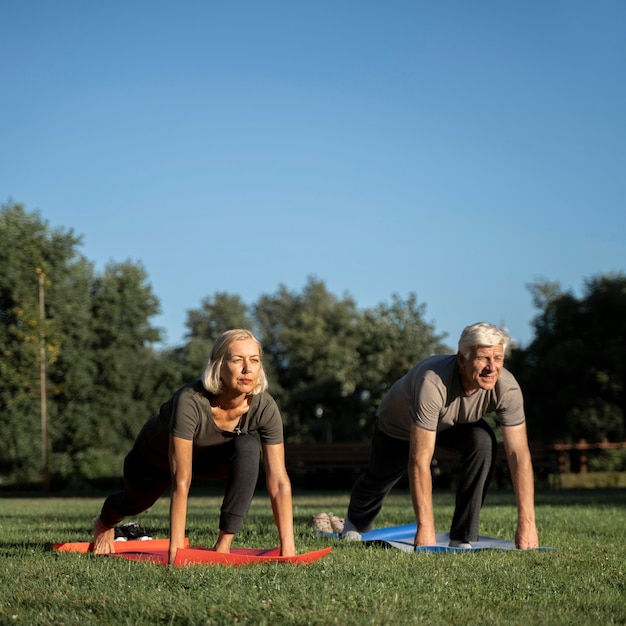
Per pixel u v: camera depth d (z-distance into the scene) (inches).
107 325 1269.7
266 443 190.2
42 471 1098.1
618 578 163.8
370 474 250.4
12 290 1114.1
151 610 129.4
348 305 2251.5
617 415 979.3
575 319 1006.4
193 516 358.0
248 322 2706.7
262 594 140.6
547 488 836.0
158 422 189.6
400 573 164.1
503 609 134.5
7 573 165.6
